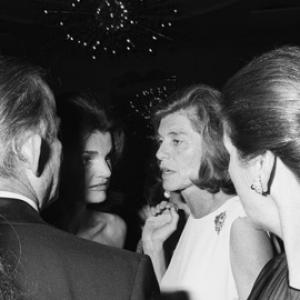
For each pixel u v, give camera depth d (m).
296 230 0.86
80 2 6.05
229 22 9.09
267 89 0.83
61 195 1.79
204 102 1.62
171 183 1.68
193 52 9.57
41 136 1.02
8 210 0.95
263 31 9.25
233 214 1.56
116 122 1.89
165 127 1.69
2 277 0.81
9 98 0.97
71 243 0.97
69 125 1.74
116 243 2.00
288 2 8.60
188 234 1.71
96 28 6.24
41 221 0.98
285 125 0.82
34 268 0.91
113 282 0.95
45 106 1.02
